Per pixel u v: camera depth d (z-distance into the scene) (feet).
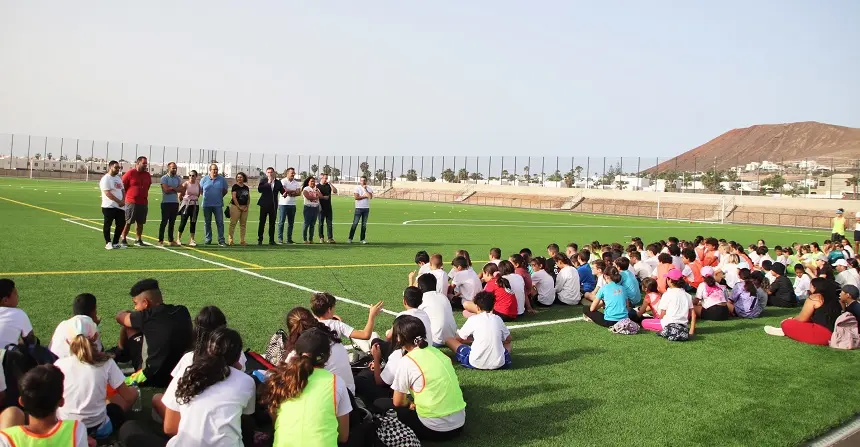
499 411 20.26
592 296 38.45
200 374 13.83
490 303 25.20
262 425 17.30
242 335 27.25
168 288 36.60
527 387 22.74
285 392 14.12
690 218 200.54
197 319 18.35
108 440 16.14
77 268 41.32
